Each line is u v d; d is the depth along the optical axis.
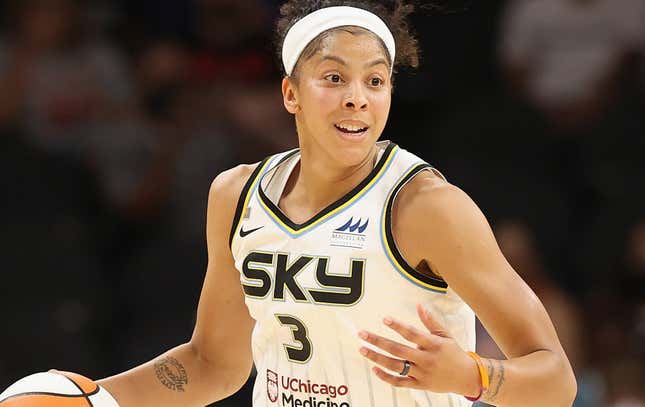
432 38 20.84
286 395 8.14
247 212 8.31
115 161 19.58
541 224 18.98
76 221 18.48
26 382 8.29
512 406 7.14
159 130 19.81
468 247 7.48
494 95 20.55
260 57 20.30
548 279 17.17
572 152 19.70
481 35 21.00
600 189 19.28
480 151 19.80
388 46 7.93
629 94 19.97
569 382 7.27
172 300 18.12
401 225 7.68
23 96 19.66
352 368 7.86
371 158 8.05
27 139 19.08
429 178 7.77
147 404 8.74
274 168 8.39
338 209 7.89
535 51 20.45
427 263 7.71
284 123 19.53
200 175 19.23
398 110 20.77
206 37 20.41
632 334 16.95
